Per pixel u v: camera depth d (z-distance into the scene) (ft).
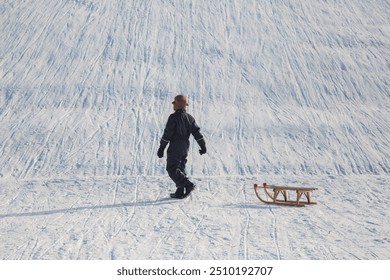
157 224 53.21
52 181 75.31
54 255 43.65
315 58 125.80
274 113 102.94
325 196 67.41
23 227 52.90
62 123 96.78
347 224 53.26
